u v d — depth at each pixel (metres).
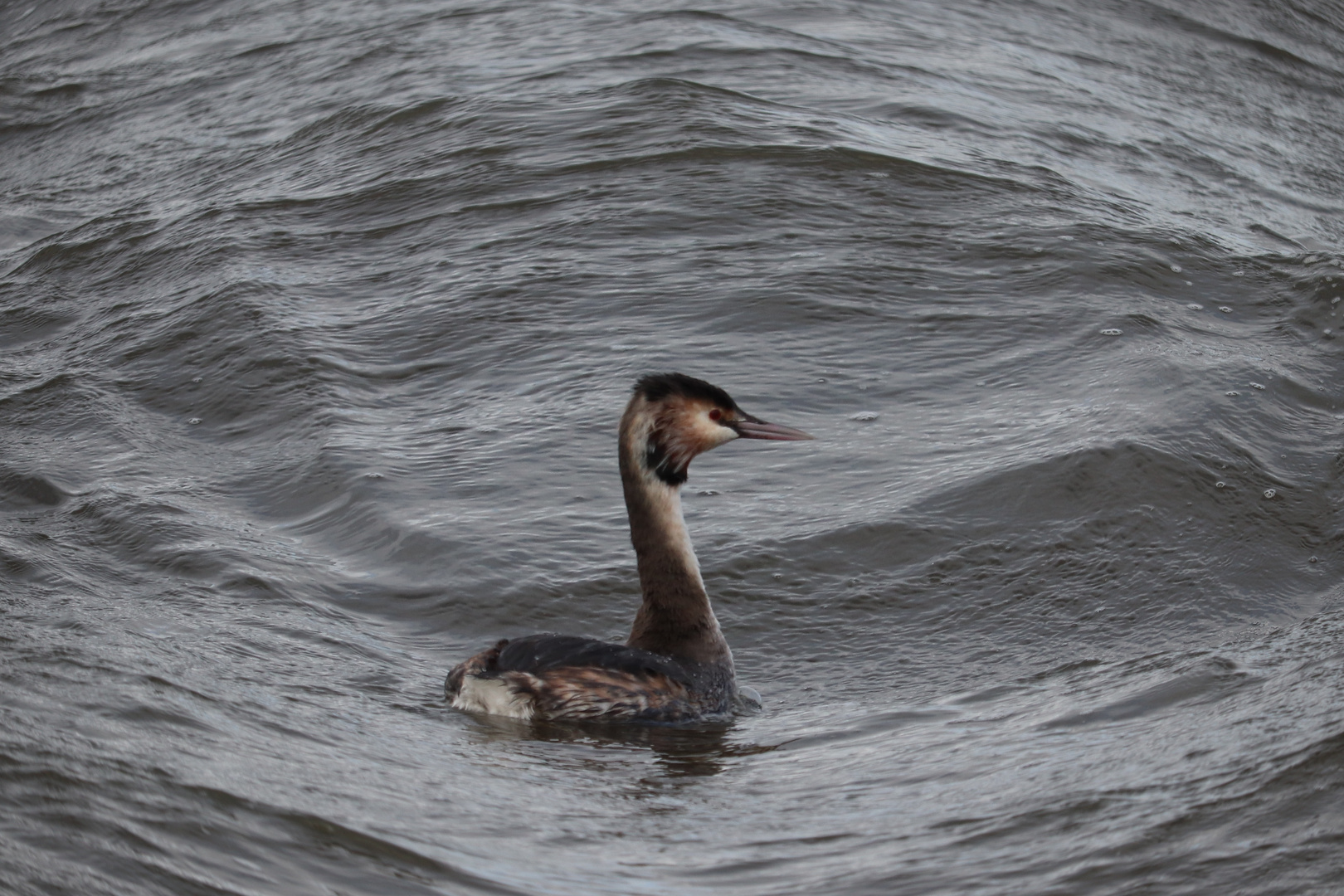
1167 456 13.47
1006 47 27.84
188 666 9.51
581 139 20.89
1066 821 7.21
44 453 14.70
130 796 6.82
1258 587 12.14
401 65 25.72
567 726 9.24
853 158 20.05
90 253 20.39
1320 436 14.35
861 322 16.23
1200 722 8.69
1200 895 6.43
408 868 6.55
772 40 25.56
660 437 10.09
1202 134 25.52
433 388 15.57
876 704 10.17
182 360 16.55
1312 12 34.28
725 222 18.47
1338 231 22.02
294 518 13.35
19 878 5.93
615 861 6.86
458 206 19.52
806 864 6.85
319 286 17.95
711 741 9.12
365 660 10.55
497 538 12.61
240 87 27.23
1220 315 16.91
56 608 10.89
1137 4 32.34
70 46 32.28
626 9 27.14
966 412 14.55
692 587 10.21
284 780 7.41
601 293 16.98
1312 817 7.08
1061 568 12.28
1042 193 19.67
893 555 12.44
